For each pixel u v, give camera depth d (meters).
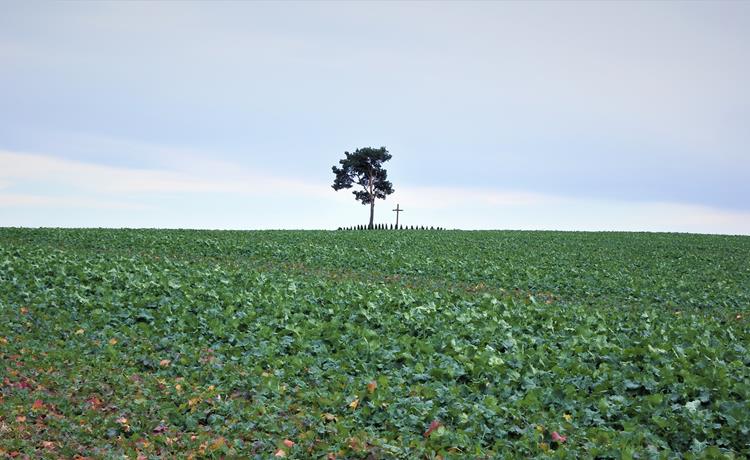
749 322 19.34
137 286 20.00
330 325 15.99
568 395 11.32
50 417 10.68
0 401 11.23
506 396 11.48
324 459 9.28
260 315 17.33
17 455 9.41
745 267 34.50
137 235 39.22
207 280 22.05
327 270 28.78
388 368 13.40
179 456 9.57
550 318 17.11
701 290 26.52
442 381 12.41
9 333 15.12
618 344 14.87
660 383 11.63
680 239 48.78
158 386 12.41
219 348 14.88
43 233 38.22
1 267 22.17
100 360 13.88
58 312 17.36
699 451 9.26
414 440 9.73
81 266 22.69
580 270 30.84
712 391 11.07
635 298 24.45
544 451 9.33
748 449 9.38
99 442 9.98
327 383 12.62
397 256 33.22
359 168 80.38
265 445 9.75
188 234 42.84
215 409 11.17
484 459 9.05
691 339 15.21
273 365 13.69
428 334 15.90
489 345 14.48
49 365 13.19
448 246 40.84
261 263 30.19
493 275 28.23
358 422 10.68
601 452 9.10
